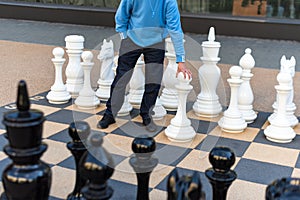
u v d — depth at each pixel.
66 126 2.88
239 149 2.62
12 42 6.17
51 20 8.02
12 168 1.26
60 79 3.39
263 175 2.30
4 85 3.90
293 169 2.39
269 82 4.34
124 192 2.01
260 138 2.81
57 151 2.47
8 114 1.23
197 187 1.17
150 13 2.65
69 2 8.00
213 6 7.27
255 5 7.02
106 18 7.68
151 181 2.12
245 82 3.07
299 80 4.40
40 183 1.26
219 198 1.55
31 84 3.96
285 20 6.89
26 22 7.97
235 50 6.07
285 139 2.73
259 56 5.71
